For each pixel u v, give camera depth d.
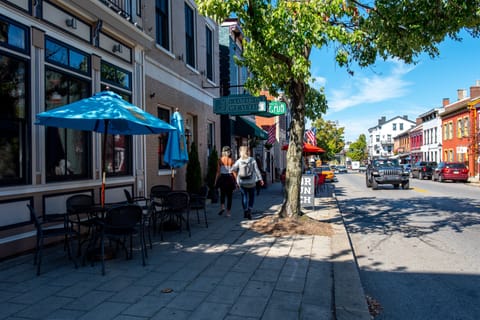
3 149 5.69
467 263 6.01
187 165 11.95
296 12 6.77
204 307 3.92
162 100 10.72
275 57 7.73
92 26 7.71
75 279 4.80
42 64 6.31
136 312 3.78
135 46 9.29
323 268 5.32
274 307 3.94
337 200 15.34
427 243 7.39
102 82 7.99
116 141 8.62
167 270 5.21
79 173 7.44
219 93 16.48
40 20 6.31
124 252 6.20
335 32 6.76
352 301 4.09
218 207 12.12
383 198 16.16
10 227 5.67
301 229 7.77
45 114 5.11
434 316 4.02
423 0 7.73
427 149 50.91
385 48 8.94
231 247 6.54
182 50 12.19
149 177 9.93
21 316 3.66
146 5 9.89
